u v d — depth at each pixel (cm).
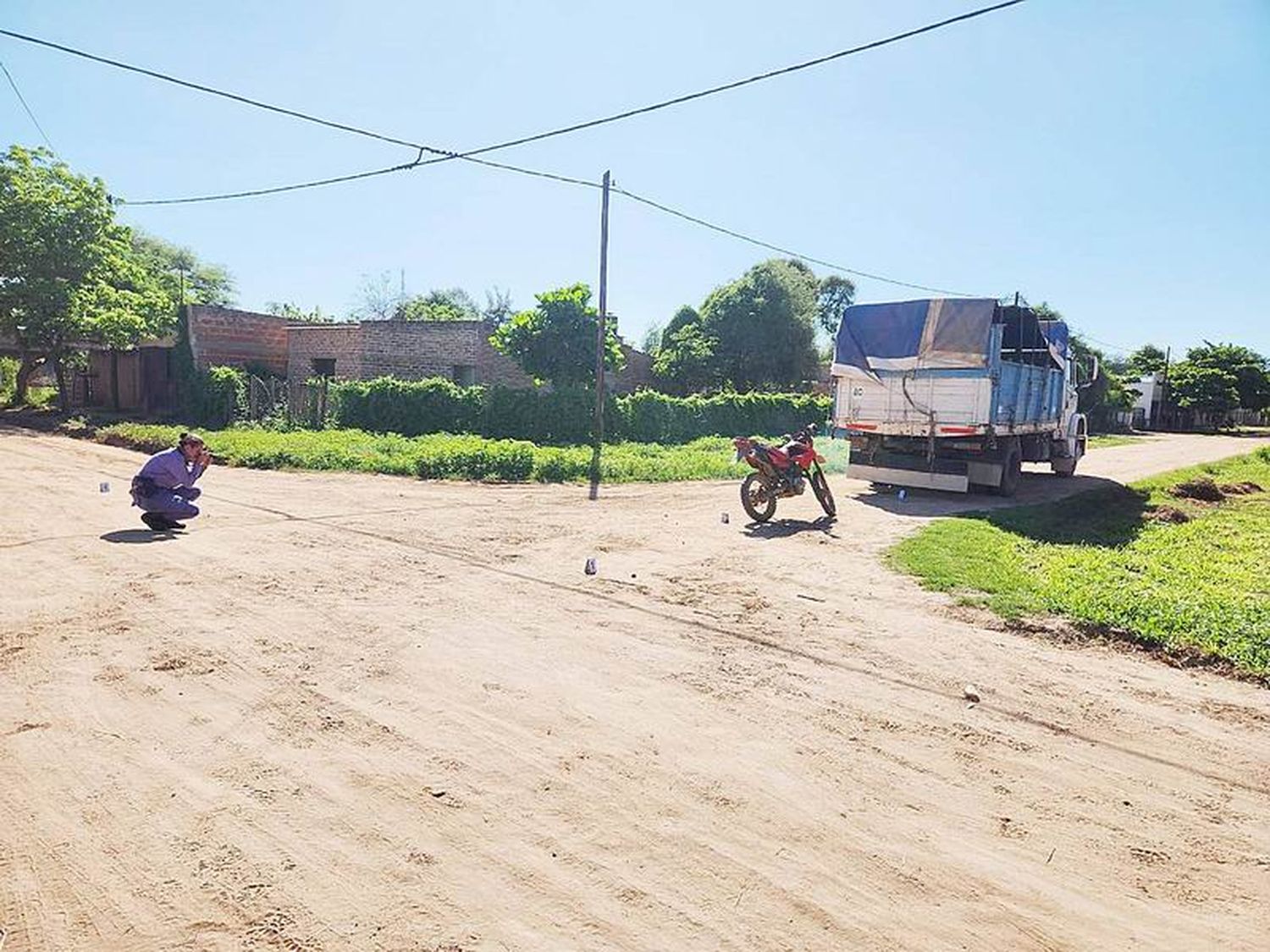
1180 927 291
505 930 278
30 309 2738
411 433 2412
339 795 366
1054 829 357
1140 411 5922
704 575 824
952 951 275
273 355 3152
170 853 317
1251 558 1024
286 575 756
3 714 438
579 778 389
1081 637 641
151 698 464
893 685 527
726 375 4103
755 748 428
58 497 1199
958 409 1368
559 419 2473
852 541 1025
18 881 298
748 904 297
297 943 269
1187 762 430
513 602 695
